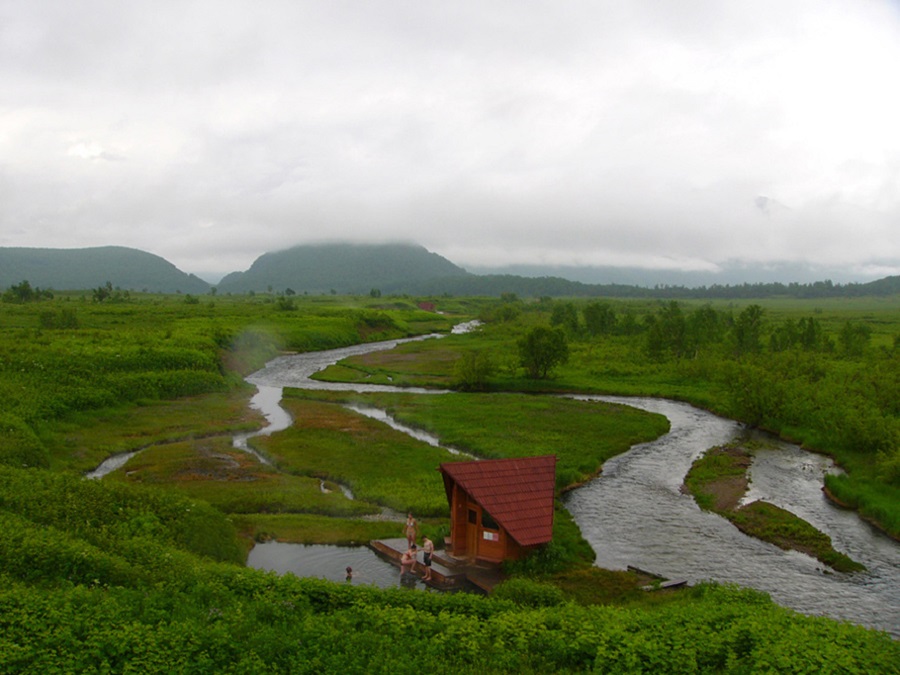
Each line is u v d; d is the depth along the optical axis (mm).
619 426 64000
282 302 178000
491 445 55594
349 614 21125
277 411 71438
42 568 21641
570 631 20500
